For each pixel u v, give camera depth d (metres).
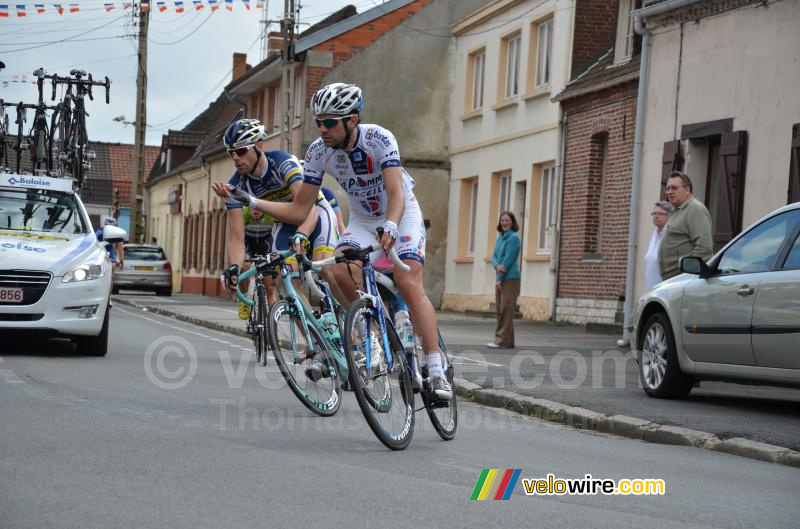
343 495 6.31
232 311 29.59
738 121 18.92
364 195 8.37
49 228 15.10
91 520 5.47
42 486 6.18
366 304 7.87
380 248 7.90
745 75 18.81
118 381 11.56
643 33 21.64
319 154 8.48
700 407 11.09
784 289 10.35
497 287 18.20
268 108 45.25
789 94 17.78
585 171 26.39
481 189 33.38
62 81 25.08
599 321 25.19
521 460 7.92
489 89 33.19
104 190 88.69
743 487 7.36
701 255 12.80
